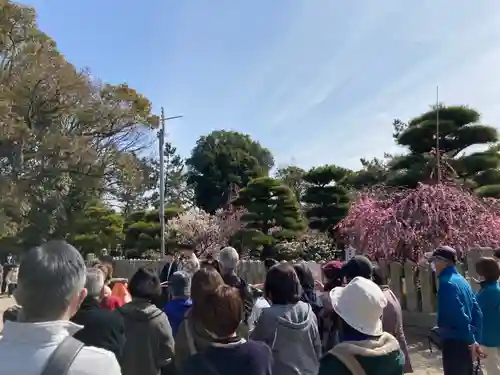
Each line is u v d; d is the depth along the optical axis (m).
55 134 19.88
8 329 1.62
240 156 46.75
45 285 1.65
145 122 24.53
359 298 2.43
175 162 64.62
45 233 26.09
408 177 14.36
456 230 10.39
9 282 18.16
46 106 20.64
